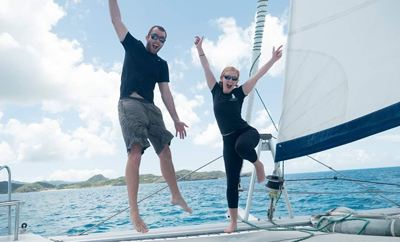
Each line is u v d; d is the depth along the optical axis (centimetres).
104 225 1627
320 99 274
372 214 293
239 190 395
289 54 286
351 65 266
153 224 1518
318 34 275
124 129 315
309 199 2148
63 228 1769
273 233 299
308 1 279
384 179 4972
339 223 294
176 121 370
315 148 271
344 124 265
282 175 391
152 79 347
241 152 335
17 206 302
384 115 253
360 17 263
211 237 309
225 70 369
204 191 3906
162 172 347
